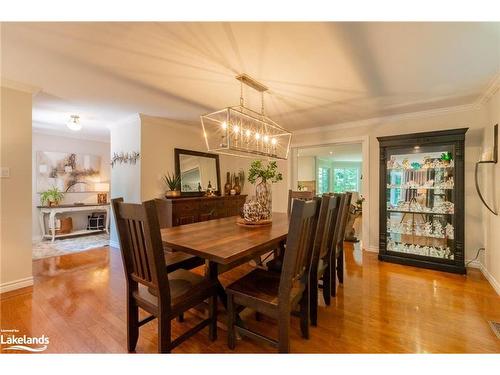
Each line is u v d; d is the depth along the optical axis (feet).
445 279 8.99
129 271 4.96
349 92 8.75
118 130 13.42
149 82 8.01
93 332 5.73
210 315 5.43
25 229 8.27
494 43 5.70
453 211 9.86
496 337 5.58
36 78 7.79
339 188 33.42
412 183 11.09
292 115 11.67
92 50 6.11
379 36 5.44
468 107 10.02
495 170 8.40
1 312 6.61
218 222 8.29
